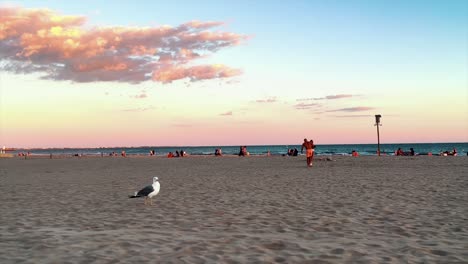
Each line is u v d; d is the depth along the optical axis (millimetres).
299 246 7801
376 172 25906
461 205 12547
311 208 12367
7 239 8547
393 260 6816
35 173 31875
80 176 27766
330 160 43031
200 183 20828
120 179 24594
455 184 18266
